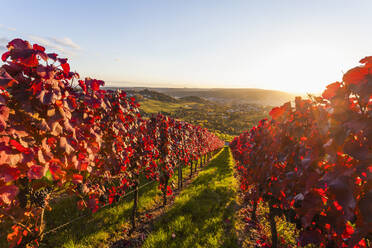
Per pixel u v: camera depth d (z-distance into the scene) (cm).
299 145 231
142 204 463
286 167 262
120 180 354
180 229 356
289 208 238
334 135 135
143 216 422
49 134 180
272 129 330
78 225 355
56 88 163
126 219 398
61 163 182
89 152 225
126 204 448
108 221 377
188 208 450
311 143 176
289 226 376
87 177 281
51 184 202
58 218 365
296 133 237
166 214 425
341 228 138
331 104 144
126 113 335
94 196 269
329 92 149
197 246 305
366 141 120
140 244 327
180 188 664
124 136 346
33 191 183
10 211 163
